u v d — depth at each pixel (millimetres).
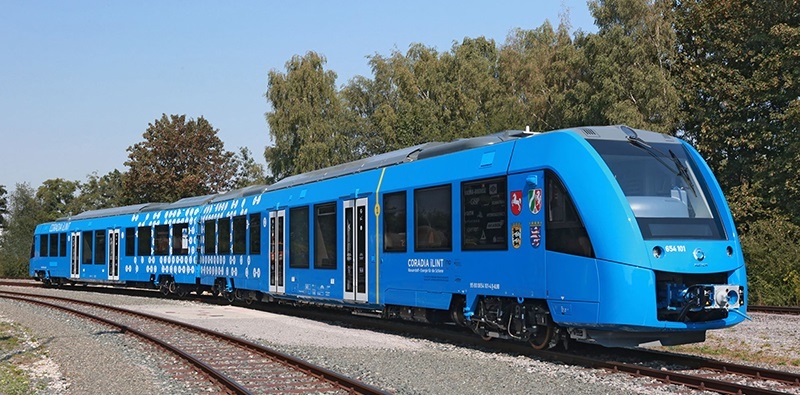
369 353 13031
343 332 16438
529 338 12430
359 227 16734
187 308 24125
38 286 39781
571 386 9688
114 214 33562
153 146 65312
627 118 32000
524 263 12031
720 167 32219
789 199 28484
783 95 29297
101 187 99625
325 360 12273
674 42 33625
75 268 35531
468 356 12484
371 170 16719
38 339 16734
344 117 57594
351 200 17094
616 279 10508
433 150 14930
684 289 10648
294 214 19781
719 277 11031
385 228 15758
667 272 10625
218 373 10594
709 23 32656
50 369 12508
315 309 22250
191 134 66500
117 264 32344
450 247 13734
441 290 13977
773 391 8547
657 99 31953
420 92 52125
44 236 39031
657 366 11164
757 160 30906
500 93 49750
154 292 33812
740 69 31781
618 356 12141
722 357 12555
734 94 30547
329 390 9789
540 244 11742
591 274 10828
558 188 11523
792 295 23266
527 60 49938
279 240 20609
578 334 11367
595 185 11000
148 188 64375
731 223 11375
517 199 12258
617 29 33750
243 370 11445
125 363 12492
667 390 9320
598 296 10695
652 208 10859
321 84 52000
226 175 68250
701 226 11039
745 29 31125
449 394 9398
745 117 31031
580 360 11258
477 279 13055
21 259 59250
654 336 10859
